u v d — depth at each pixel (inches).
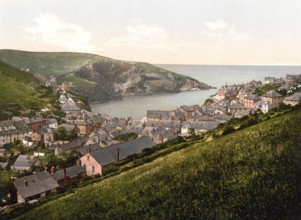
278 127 2625.5
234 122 3565.5
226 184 2182.6
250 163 2309.3
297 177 2057.1
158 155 3302.2
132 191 2544.3
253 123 3115.2
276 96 5969.5
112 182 2881.4
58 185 3496.6
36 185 3398.1
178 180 2437.3
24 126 6742.1
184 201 2186.3
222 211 1987.0
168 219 2095.2
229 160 2438.5
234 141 2674.7
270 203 1935.3
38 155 4975.4
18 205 3110.2
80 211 2546.8
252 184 2098.9
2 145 6058.1
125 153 4005.9
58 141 6205.7
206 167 2456.9
